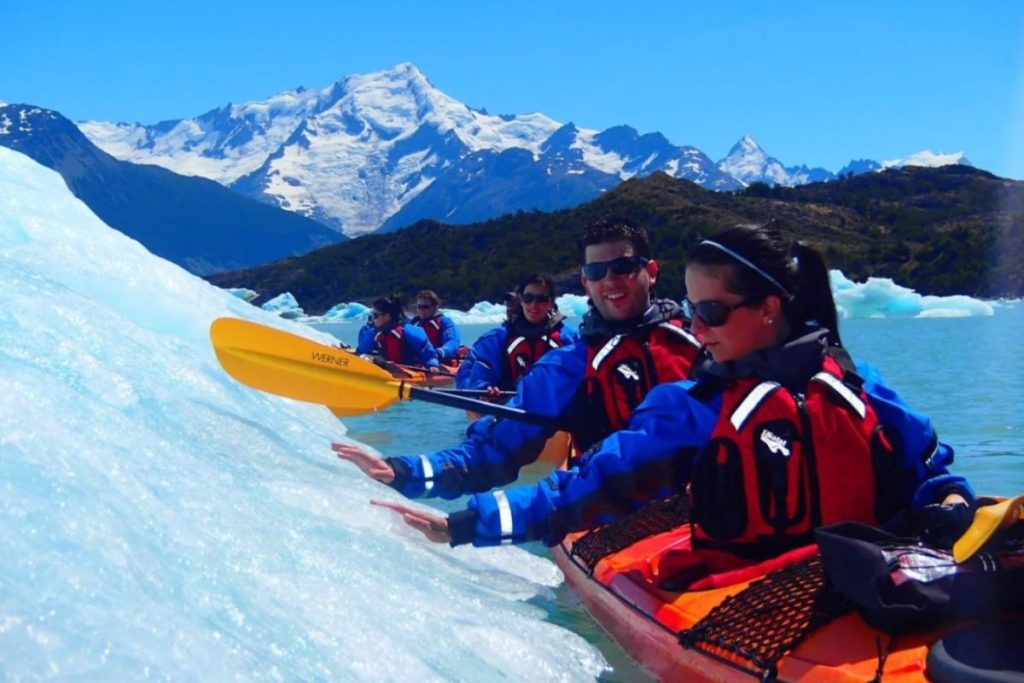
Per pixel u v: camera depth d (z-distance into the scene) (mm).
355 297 80188
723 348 2822
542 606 3697
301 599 2340
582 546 3861
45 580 1727
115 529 1983
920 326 26391
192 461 2744
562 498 3148
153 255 5047
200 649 1828
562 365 4055
